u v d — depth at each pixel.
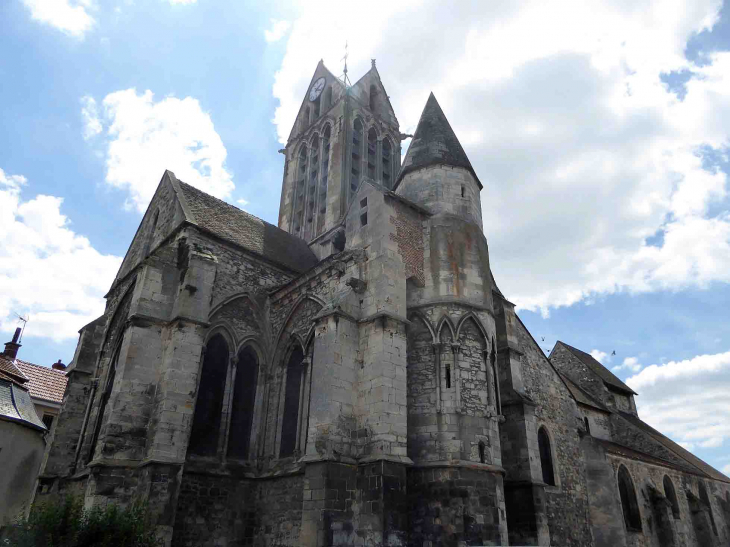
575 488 24.92
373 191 20.06
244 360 21.44
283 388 20.77
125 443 16.97
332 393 16.19
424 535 15.91
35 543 11.34
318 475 15.18
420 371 18.34
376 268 18.36
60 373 32.25
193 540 17.17
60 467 21.69
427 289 19.62
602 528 24.75
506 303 23.83
